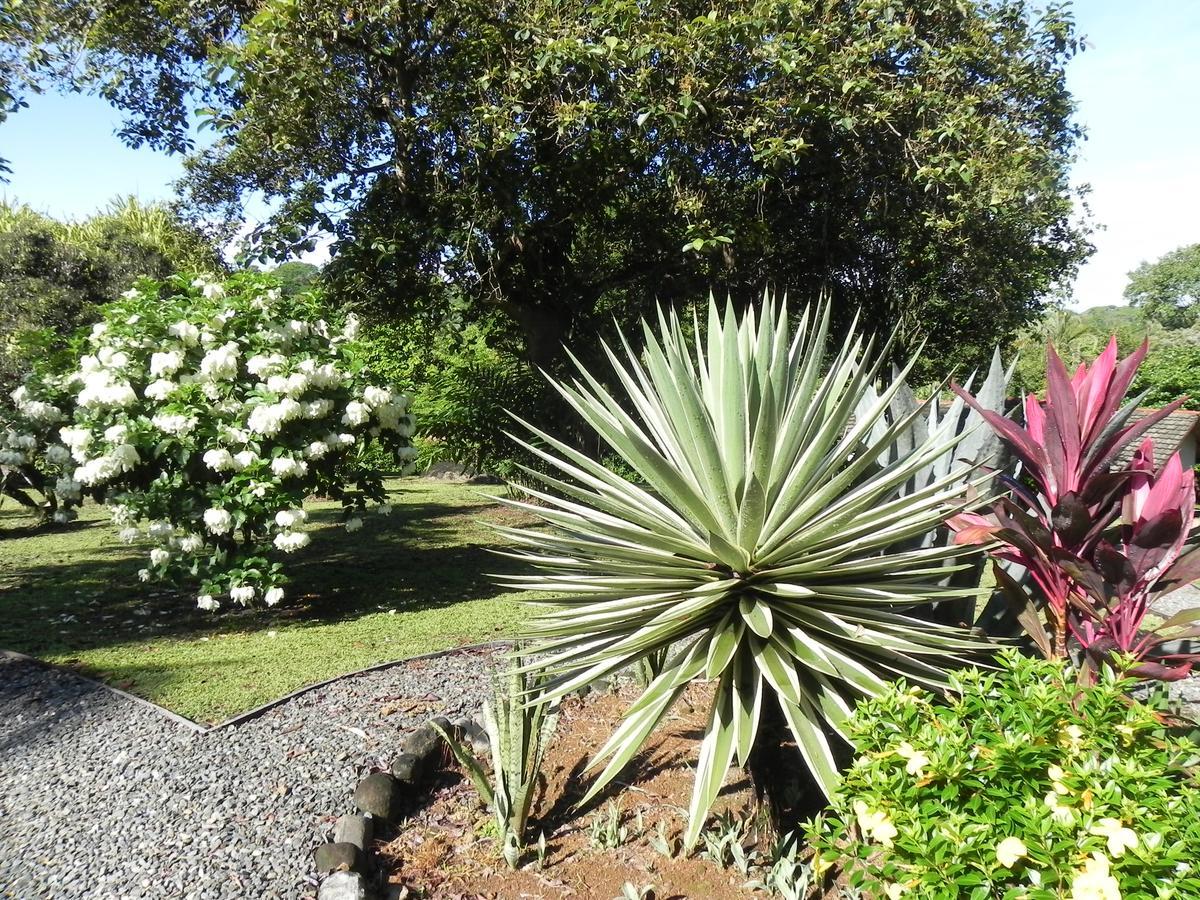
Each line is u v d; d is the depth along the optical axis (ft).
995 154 25.66
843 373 10.62
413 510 40.70
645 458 8.26
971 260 29.14
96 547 30.50
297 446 19.89
